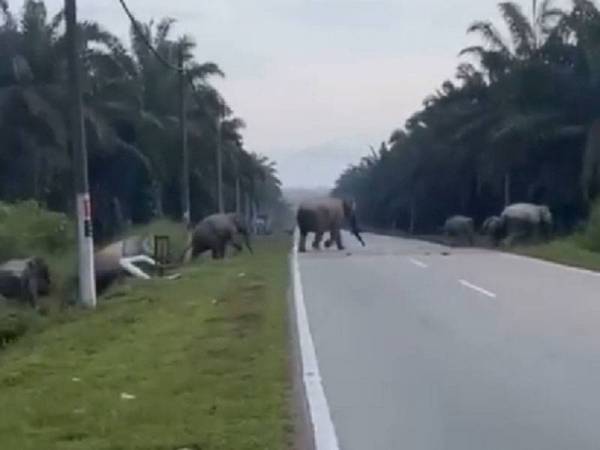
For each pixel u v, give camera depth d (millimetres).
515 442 9023
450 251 41156
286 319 17281
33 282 25531
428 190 80812
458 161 67375
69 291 26812
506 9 56688
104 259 28094
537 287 23297
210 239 40188
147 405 9930
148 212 60500
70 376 11938
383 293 22719
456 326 16859
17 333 18625
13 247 30516
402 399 10945
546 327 16438
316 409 10117
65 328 17812
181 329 16109
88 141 52000
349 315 18625
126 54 55969
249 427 8977
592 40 51031
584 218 54406
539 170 56625
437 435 9312
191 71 63406
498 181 60375
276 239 72375
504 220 48656
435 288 23641
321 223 46250
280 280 25984
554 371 12562
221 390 10703
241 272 29250
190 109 64062
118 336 15688
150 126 57625
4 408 10078
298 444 8508
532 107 55625
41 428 9133
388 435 9305
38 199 47906
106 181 58281
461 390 11438
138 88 56781
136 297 22438
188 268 32781
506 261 32875
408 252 40781
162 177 59969
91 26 53125
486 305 19859
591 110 54688
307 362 13000
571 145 55344
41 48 48438
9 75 48250
